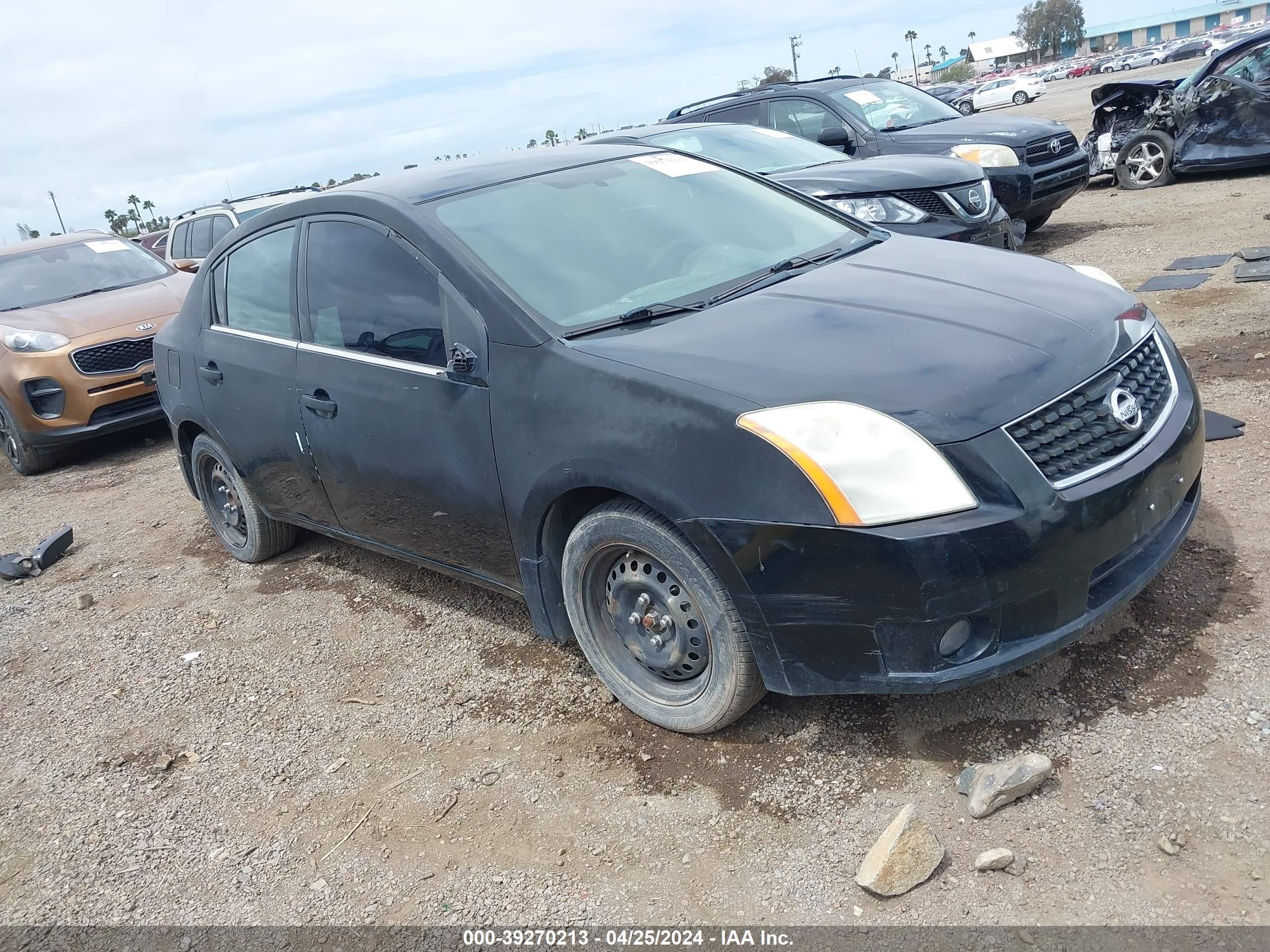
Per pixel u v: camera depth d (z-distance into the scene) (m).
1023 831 2.37
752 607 2.57
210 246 12.05
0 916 2.83
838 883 2.34
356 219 3.67
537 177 3.77
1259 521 3.47
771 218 3.88
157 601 4.87
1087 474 2.48
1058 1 115.38
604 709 3.24
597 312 3.14
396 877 2.67
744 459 2.48
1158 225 9.13
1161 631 2.97
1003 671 2.44
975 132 8.98
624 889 2.47
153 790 3.30
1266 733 2.50
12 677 4.33
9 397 7.46
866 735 2.82
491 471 3.14
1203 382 4.90
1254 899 2.06
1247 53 10.38
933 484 2.34
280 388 4.00
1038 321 2.79
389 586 4.54
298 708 3.64
